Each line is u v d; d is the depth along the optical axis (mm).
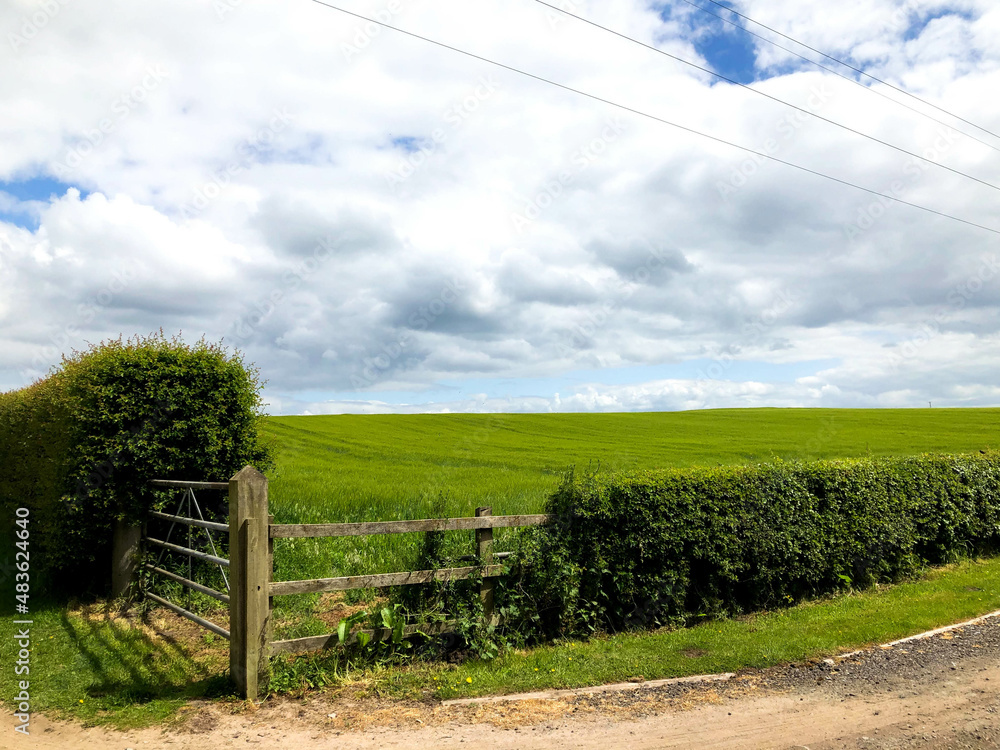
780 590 8367
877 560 9531
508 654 6281
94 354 8180
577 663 5961
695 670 5797
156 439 8016
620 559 7184
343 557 9008
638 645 6551
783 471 8766
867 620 7391
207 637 6844
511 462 26672
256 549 5215
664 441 38281
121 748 4273
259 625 5211
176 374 8211
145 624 7309
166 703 5004
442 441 36469
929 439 38438
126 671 5730
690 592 7766
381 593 7922
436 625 6160
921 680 5566
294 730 4574
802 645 6422
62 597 8195
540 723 4711
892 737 4473
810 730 4598
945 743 4379
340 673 5590
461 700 5129
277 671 5406
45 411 8398
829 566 8883
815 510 8906
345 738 4449
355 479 17781
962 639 6719
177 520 7039
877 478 9953
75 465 7645
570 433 44125
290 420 46844
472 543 7297
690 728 4633
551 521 7078
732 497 7980
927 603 8195
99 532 7887
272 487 14750
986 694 5234
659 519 7348
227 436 8633
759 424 51469
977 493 11562
